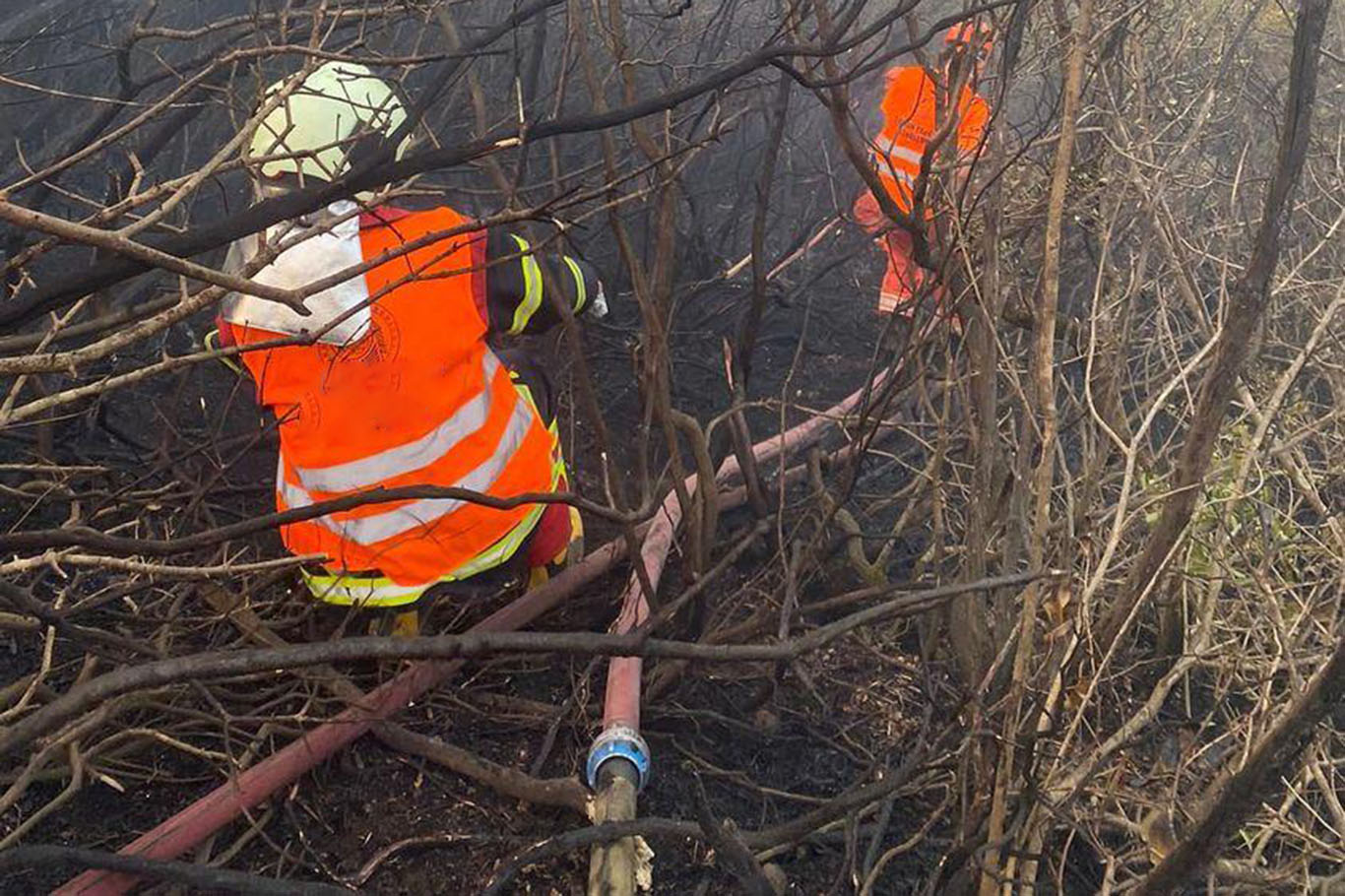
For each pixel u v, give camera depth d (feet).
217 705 8.17
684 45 17.38
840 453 14.17
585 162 16.75
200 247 6.59
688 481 13.07
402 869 8.89
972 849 7.86
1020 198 11.29
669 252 9.66
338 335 8.96
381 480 9.25
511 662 10.85
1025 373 11.20
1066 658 7.58
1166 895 6.61
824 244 19.97
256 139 8.97
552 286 8.59
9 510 11.25
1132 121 11.71
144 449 12.17
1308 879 7.46
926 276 10.01
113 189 10.96
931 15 18.51
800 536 12.78
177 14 17.70
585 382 8.52
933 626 10.93
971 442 10.73
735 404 11.24
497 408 9.55
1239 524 10.40
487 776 9.42
